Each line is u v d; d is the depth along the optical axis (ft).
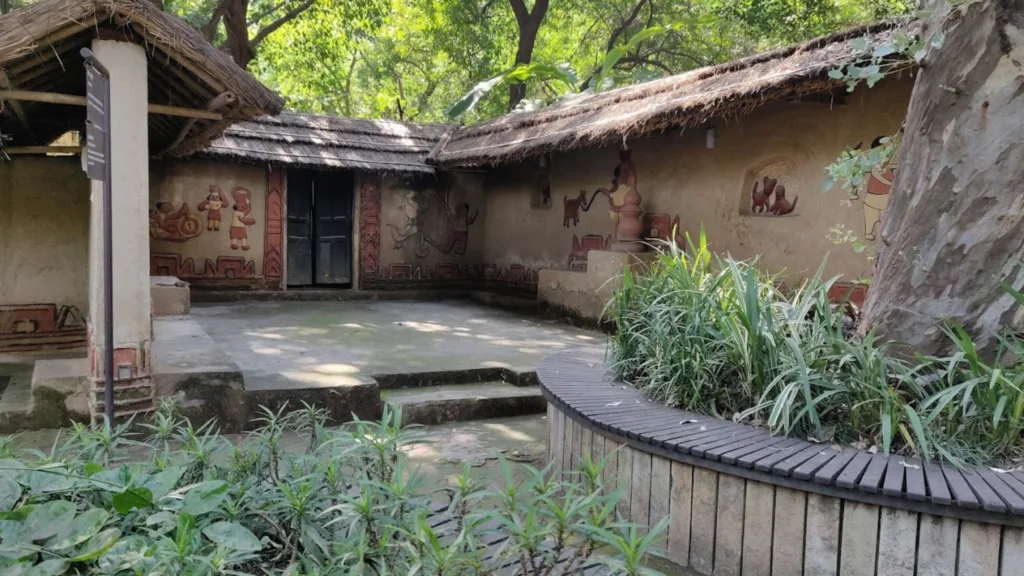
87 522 5.54
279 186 34.32
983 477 8.02
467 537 5.53
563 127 27.61
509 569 6.40
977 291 9.85
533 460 13.79
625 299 13.76
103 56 12.69
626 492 10.16
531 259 35.22
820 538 8.19
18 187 20.95
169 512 5.95
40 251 21.29
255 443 8.17
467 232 38.96
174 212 31.86
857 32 17.37
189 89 15.49
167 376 14.29
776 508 8.50
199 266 32.68
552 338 24.98
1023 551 7.21
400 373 18.34
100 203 13.12
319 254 36.58
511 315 31.27
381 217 36.83
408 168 35.99
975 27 9.88
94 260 14.01
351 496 6.52
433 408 16.75
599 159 30.12
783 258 21.71
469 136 36.14
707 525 9.12
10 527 5.38
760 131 22.47
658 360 12.02
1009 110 9.62
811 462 8.51
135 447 12.90
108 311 10.44
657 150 26.76
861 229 19.30
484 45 49.75
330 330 25.40
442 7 48.75
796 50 19.04
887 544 7.79
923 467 8.36
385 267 37.09
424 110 64.08
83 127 19.39
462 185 38.58
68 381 14.62
